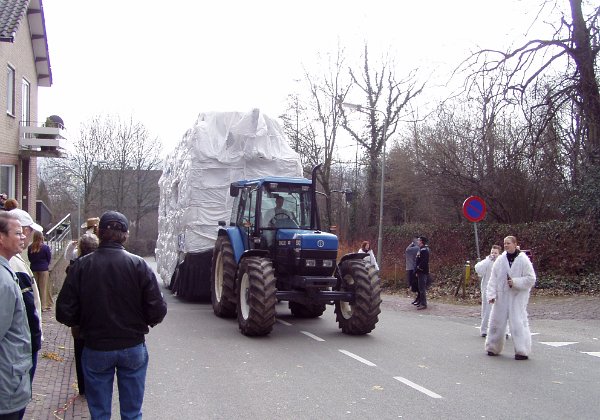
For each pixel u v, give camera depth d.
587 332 12.12
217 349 10.05
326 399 7.04
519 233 20.36
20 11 18.78
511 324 9.52
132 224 58.53
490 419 6.31
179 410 6.61
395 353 9.84
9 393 3.91
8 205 9.59
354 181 41.22
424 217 34.06
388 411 6.57
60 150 21.22
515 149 21.52
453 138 25.41
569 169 21.14
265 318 10.91
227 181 15.62
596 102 18.98
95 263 4.81
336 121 37.16
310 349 10.11
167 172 20.28
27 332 4.09
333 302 12.05
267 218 12.70
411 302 18.47
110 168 56.75
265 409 6.65
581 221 18.72
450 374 8.35
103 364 4.75
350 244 33.59
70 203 54.91
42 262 13.07
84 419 6.27
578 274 18.52
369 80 35.75
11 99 20.03
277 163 15.91
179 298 17.86
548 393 7.35
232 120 15.95
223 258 13.41
